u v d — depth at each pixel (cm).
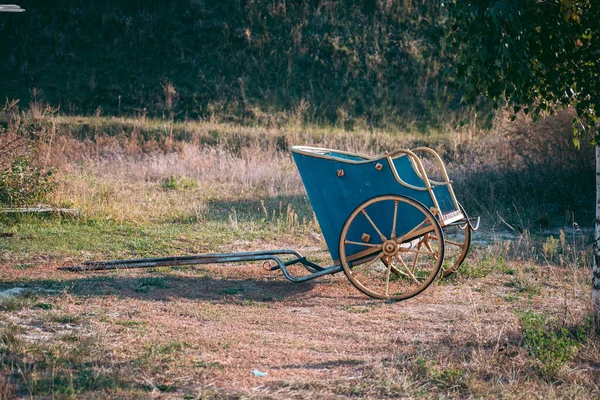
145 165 1880
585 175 1498
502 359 610
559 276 952
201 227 1277
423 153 2158
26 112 2400
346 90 2734
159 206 1427
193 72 2778
